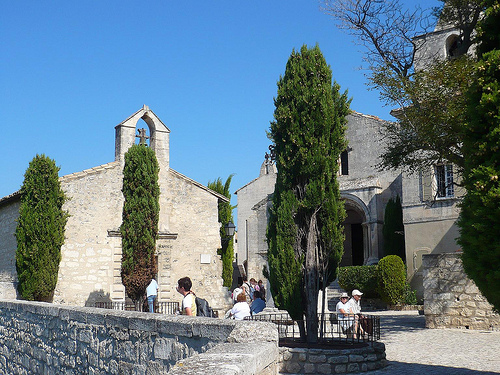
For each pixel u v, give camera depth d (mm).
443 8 17641
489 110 7617
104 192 25297
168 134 27531
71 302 23750
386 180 30094
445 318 16234
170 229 26812
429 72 15852
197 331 6539
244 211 41344
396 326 17219
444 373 9641
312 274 11672
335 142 12359
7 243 26047
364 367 10172
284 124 12258
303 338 11547
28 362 11578
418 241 26156
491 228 7453
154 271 21891
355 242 34219
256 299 16203
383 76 15961
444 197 25562
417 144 16359
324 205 11930
